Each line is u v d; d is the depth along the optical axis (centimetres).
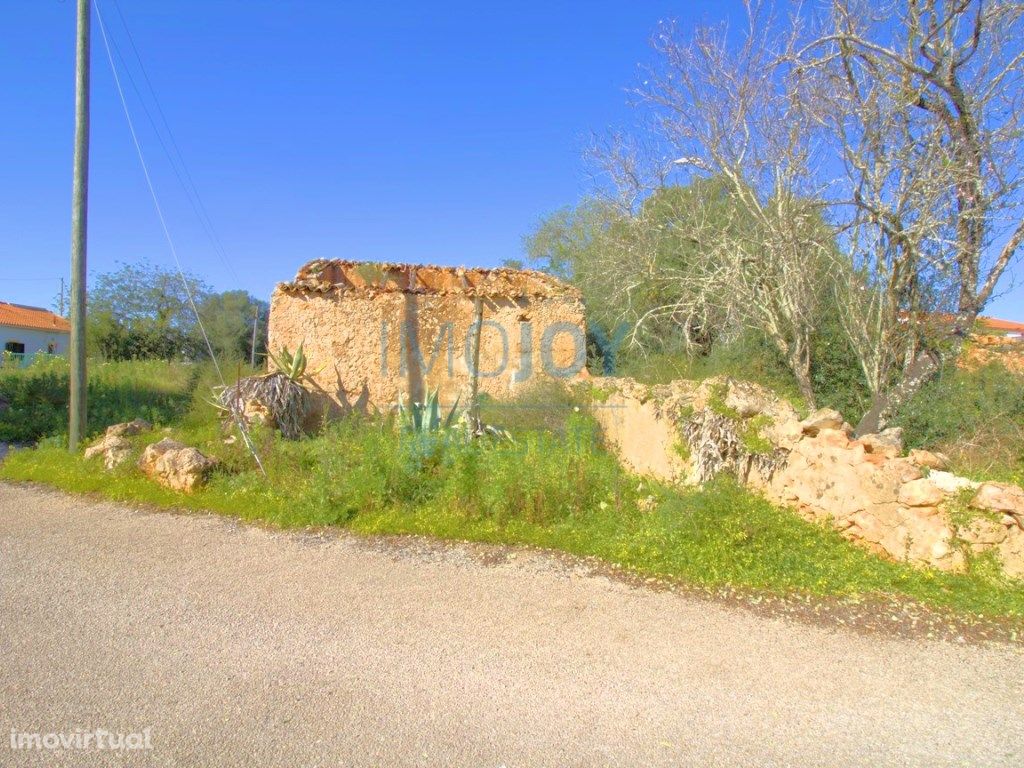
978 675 425
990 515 564
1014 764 335
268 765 316
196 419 1165
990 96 794
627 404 957
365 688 387
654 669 419
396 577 561
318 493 721
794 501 682
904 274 861
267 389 1038
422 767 318
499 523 684
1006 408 848
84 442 1005
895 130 835
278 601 507
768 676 416
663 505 654
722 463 725
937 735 359
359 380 1178
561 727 354
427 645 442
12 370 1930
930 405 855
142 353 2858
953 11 770
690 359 1107
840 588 550
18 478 891
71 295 1009
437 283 1283
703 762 328
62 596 510
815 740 350
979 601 524
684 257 1134
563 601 520
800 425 699
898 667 433
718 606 519
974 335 1032
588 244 1634
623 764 325
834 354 995
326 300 1183
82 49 1014
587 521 689
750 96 964
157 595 515
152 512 745
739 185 970
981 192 784
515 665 418
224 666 408
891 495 603
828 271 940
